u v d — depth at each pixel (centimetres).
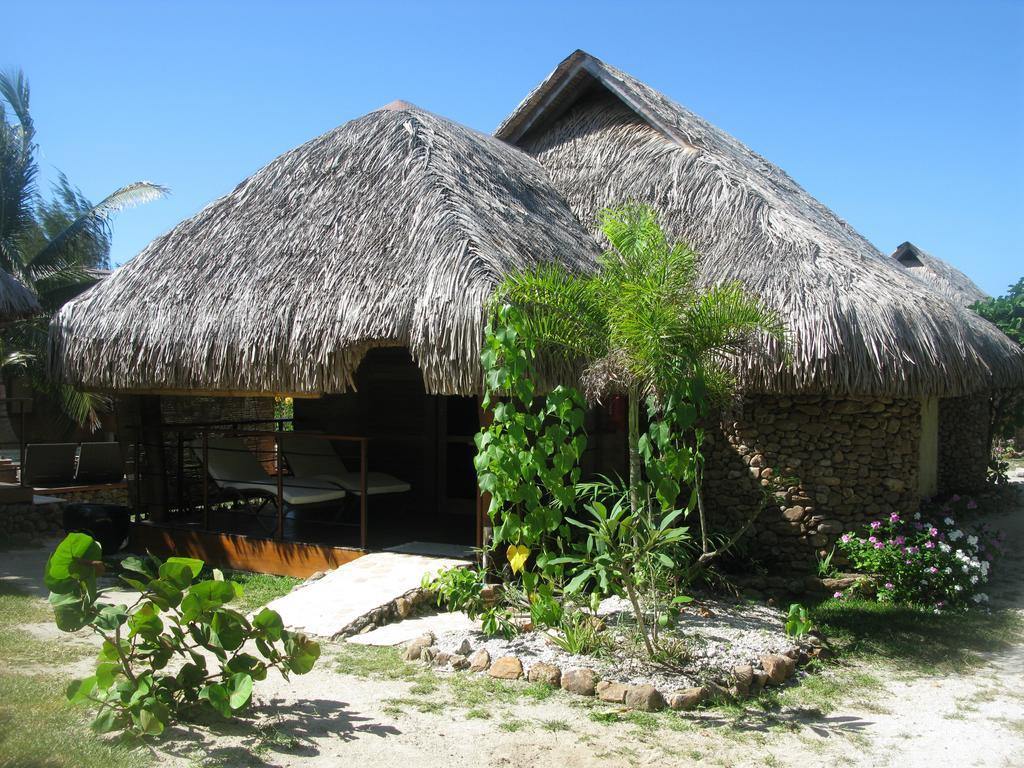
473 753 446
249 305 825
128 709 442
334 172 948
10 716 450
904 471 847
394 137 945
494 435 585
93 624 450
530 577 593
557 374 731
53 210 1864
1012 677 619
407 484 996
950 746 490
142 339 870
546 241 912
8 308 955
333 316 771
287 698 515
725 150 1122
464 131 1097
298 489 917
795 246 866
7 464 1323
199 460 1062
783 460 872
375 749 445
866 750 481
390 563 794
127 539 1000
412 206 830
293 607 690
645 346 582
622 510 604
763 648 628
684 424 577
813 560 855
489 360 594
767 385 801
